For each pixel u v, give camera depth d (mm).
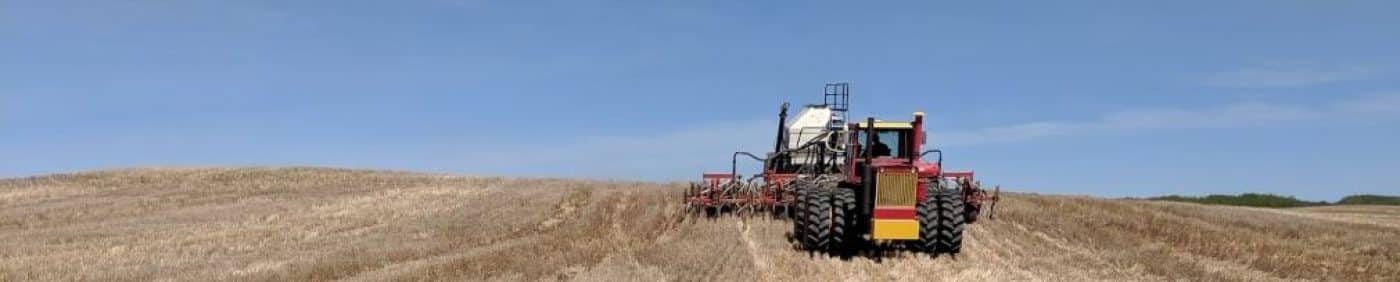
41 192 32000
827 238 16188
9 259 16703
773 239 18359
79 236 20312
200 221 23656
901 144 18219
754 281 13695
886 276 14305
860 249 16891
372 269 15172
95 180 35156
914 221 15695
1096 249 17531
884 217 15695
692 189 22734
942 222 16250
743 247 17172
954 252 16438
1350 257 17016
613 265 15234
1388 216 26594
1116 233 19750
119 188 33031
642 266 15148
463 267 14781
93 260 16578
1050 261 15953
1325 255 17188
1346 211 29562
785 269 14781
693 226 20781
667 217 22562
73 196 30812
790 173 23172
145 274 14641
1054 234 19625
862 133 18219
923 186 16219
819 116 23609
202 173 37156
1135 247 17719
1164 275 14688
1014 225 20906
